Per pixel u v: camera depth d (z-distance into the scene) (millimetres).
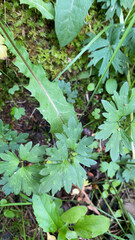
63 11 187
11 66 214
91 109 276
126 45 229
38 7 188
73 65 238
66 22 192
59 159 176
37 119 255
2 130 212
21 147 185
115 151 187
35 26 205
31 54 215
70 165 180
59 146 175
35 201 187
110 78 254
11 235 232
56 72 236
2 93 232
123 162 250
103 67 226
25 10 196
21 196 230
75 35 201
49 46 220
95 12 224
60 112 218
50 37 215
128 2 212
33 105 249
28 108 249
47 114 212
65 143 178
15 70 219
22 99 242
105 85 261
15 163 186
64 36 200
